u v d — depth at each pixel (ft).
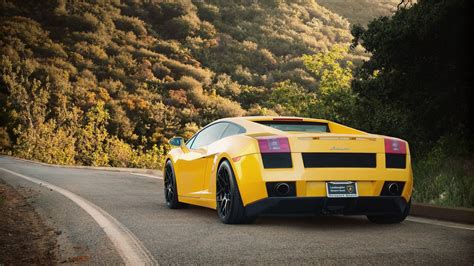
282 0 638.53
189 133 291.58
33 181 43.75
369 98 43.39
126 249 15.61
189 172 23.93
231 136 21.27
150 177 50.34
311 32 569.64
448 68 37.65
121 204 27.12
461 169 29.58
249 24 568.82
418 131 39.14
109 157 243.60
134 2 558.15
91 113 257.34
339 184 18.57
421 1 38.22
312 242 16.43
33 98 321.93
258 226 19.74
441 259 13.94
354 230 18.85
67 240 17.19
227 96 368.48
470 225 20.18
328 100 51.08
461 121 36.37
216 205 21.06
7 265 14.03
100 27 488.44
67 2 520.42
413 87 40.04
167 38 522.47
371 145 19.08
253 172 18.89
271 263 13.65
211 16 576.20
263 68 464.65
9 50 404.16
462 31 35.53
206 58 473.26
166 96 355.56
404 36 37.32
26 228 19.62
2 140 294.66
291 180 18.40
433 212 22.58
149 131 295.89
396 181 19.19
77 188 36.60
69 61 417.08
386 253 14.71
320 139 18.72
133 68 418.51
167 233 18.21
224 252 15.03
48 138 249.55
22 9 505.66
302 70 422.82
